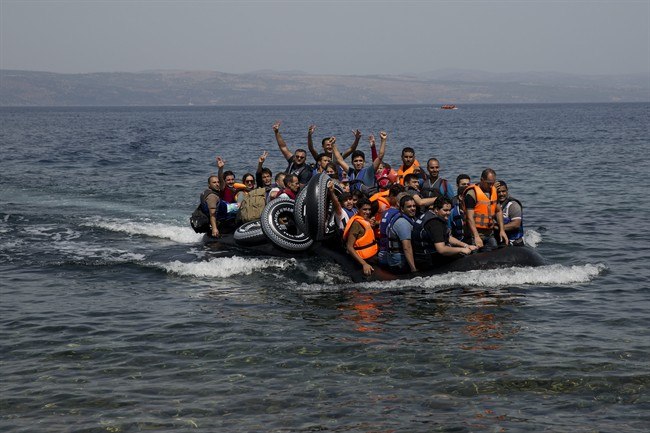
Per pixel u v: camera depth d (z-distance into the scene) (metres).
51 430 6.95
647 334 9.43
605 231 16.62
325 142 15.73
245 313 10.63
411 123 111.81
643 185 25.22
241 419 7.18
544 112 188.62
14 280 12.58
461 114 176.75
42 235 16.58
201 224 15.40
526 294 11.34
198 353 8.96
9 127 98.25
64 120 140.38
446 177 30.61
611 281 12.11
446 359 8.66
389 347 9.09
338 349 9.05
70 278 12.76
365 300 11.25
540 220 18.23
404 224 12.12
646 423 7.01
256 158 41.19
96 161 38.22
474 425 7.03
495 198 12.84
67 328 9.91
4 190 24.72
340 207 13.15
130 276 12.91
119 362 8.66
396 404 7.50
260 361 8.69
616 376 8.06
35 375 8.27
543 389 7.80
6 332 9.73
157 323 10.13
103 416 7.24
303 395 7.73
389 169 15.11
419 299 11.20
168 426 7.04
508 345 9.10
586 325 9.84
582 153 41.59
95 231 17.03
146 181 28.09
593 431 6.86
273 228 13.76
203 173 31.89
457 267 12.27
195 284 12.38
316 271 12.89
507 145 51.19
